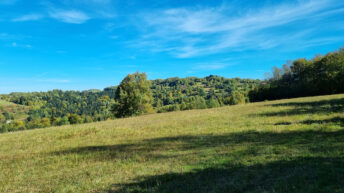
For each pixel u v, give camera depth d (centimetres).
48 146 1260
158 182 554
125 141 1224
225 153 757
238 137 1027
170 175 594
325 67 5181
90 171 705
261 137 965
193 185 511
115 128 1827
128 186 545
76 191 545
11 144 1421
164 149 933
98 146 1138
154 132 1482
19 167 833
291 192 409
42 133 1848
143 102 4338
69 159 898
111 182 585
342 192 377
